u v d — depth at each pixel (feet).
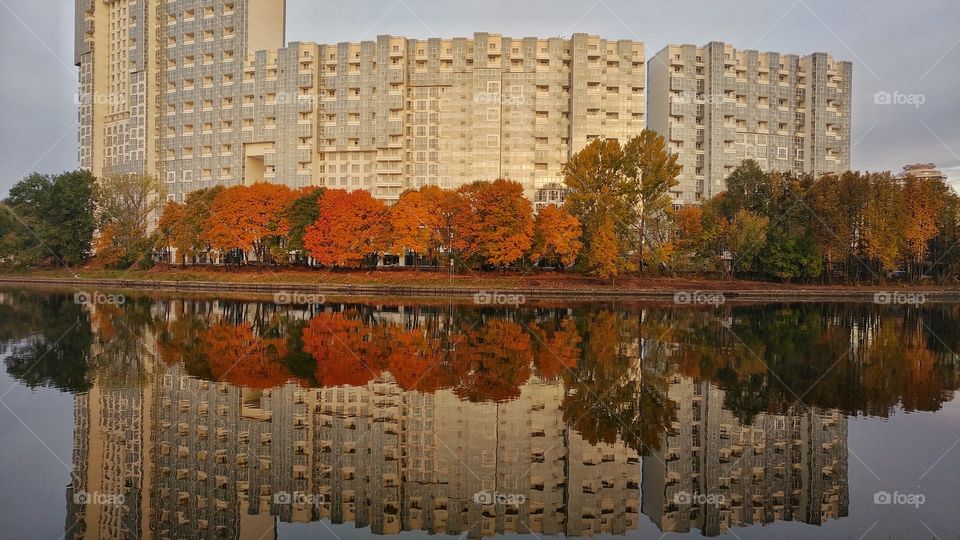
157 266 337.93
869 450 63.16
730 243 295.07
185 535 45.80
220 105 438.40
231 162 433.07
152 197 422.82
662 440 65.31
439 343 121.29
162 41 456.45
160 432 66.80
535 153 411.34
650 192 278.05
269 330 138.72
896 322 173.27
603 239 264.11
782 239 301.22
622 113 404.36
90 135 485.56
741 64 420.77
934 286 320.91
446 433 66.90
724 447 63.57
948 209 324.19
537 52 410.31
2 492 52.54
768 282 312.09
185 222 324.39
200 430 67.36
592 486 54.34
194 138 445.37
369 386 85.56
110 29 488.85
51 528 46.60
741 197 322.96
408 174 419.33
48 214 354.33
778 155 427.74
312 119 416.46
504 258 272.51
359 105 413.80
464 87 414.41
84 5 488.85
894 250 302.45
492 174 407.44
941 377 95.09
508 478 55.93
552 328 146.82
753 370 98.89
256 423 69.82
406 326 147.84
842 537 45.98
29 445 62.95
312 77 415.44
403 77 410.52
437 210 294.87
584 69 402.72
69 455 60.44
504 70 409.90
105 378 89.76
